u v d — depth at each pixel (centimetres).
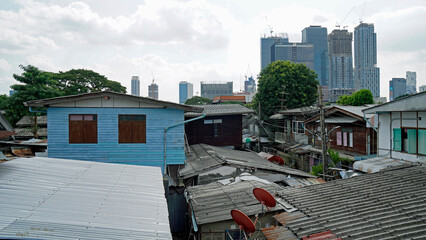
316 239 558
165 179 1281
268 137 3447
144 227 492
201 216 899
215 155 1558
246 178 1232
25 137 3009
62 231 420
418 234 534
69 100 1270
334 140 2222
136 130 1328
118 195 654
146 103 1327
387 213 634
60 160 936
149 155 1334
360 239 532
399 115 1411
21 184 632
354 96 3675
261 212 891
